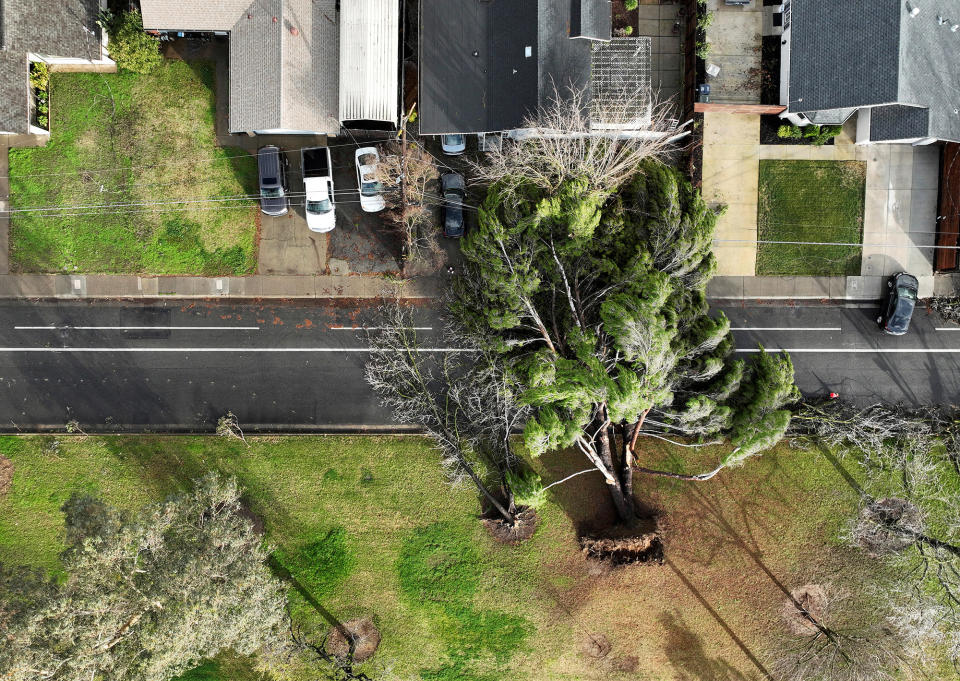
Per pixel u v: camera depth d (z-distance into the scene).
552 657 23.03
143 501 22.91
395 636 22.98
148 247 22.98
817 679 22.81
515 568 23.03
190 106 22.91
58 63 22.62
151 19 21.30
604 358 19.89
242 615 17.52
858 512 22.94
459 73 20.80
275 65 20.81
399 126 21.88
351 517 23.03
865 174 22.92
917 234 23.00
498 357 21.64
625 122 20.25
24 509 22.89
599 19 20.28
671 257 19.38
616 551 22.83
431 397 22.56
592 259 19.64
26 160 22.92
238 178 23.00
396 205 22.42
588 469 22.94
